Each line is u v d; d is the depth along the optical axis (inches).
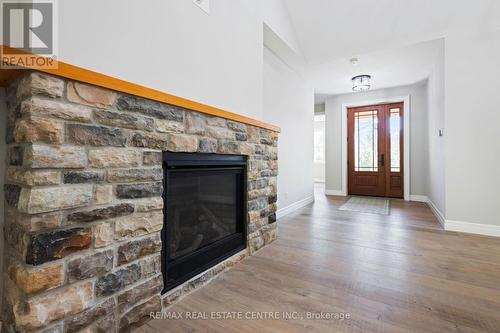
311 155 194.7
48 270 36.3
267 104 131.1
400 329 47.9
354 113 231.1
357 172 231.3
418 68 160.2
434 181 157.8
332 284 65.3
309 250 90.3
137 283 48.8
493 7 101.2
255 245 89.0
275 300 58.1
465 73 115.2
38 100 35.4
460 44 116.0
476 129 113.4
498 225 108.9
